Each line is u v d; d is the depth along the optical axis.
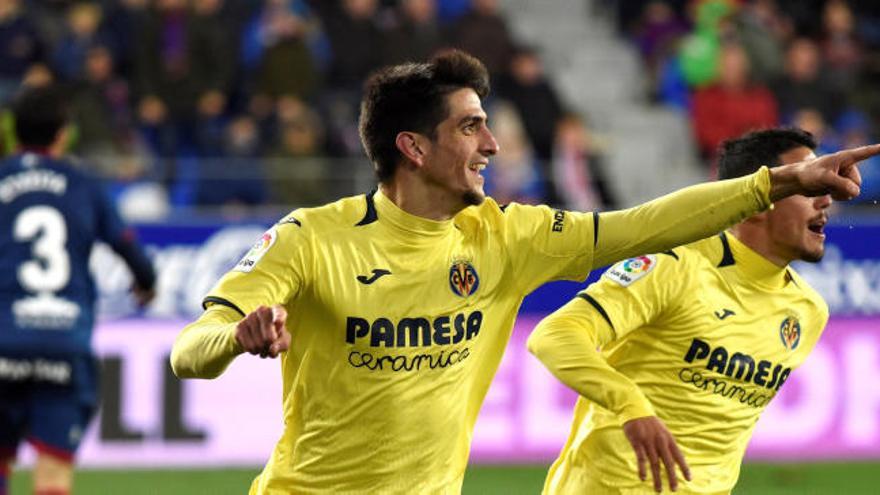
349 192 42.59
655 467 14.88
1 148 26.20
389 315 14.39
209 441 37.69
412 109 14.34
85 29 45.41
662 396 17.05
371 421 14.54
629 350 17.20
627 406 15.12
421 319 14.48
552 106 46.56
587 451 17.20
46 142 23.39
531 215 15.05
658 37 53.66
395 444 14.63
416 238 14.45
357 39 47.47
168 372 37.62
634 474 16.88
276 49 45.25
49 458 22.73
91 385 23.31
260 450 37.94
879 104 49.91
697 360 16.98
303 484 14.81
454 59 14.44
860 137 46.44
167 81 44.69
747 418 17.61
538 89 46.56
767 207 14.12
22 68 44.75
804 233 17.05
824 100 48.97
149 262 24.02
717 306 16.97
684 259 16.89
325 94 46.62
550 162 45.38
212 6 45.47
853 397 39.78
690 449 17.17
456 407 14.88
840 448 39.66
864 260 40.25
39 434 22.69
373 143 14.55
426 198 14.45
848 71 50.22
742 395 17.38
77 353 22.97
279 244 14.18
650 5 56.34
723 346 17.06
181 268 38.12
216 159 42.25
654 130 51.94
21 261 22.83
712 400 17.16
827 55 50.47
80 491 34.00
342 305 14.30
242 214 41.62
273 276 14.02
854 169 13.73
